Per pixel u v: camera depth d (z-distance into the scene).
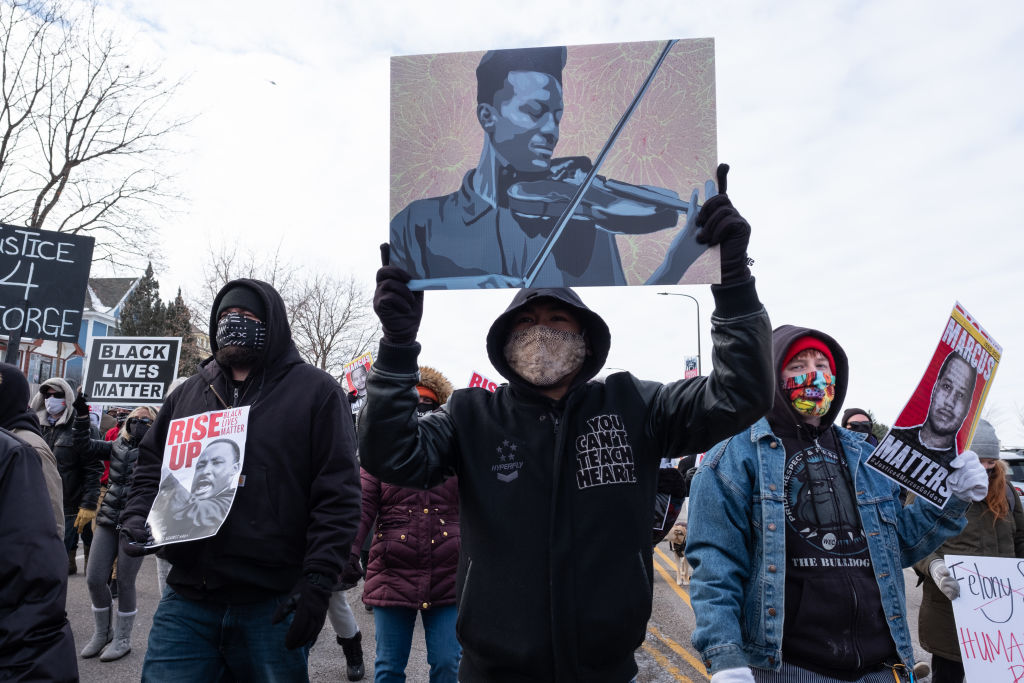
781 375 2.53
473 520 2.00
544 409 2.05
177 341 8.68
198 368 2.95
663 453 2.07
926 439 2.54
